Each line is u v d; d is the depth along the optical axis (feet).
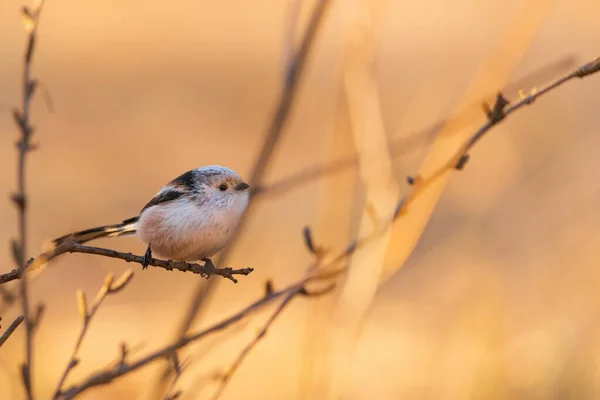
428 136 22.63
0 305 16.28
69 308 50.85
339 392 21.39
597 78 66.69
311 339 21.63
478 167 48.85
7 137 71.41
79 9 103.86
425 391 34.94
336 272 18.07
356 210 41.88
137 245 56.34
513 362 34.81
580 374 34.50
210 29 102.68
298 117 78.23
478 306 36.24
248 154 78.74
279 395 37.73
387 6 24.23
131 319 49.65
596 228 41.68
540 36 80.48
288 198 61.82
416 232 21.57
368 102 23.07
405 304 47.75
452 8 93.56
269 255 53.67
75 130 77.10
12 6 98.43
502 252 40.78
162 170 73.46
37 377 39.58
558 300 37.63
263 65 95.71
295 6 21.42
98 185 68.33
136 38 97.55
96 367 41.70
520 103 17.29
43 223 61.52
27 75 16.28
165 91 88.84
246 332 35.32
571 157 49.90
